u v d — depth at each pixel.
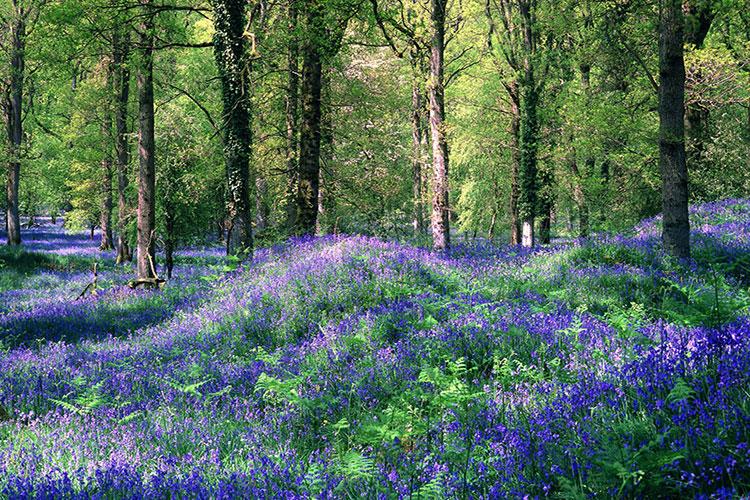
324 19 17.91
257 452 5.00
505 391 6.00
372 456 4.60
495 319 8.34
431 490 3.64
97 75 31.22
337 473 4.28
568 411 4.78
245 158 17.19
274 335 9.78
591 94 26.11
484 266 13.47
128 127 33.62
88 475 4.61
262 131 27.34
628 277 11.20
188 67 28.62
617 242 14.73
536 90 26.34
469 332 7.77
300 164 19.45
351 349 7.88
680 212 12.53
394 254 12.64
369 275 11.33
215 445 5.33
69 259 34.09
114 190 37.47
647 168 23.44
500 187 37.56
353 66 28.94
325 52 19.05
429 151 32.41
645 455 3.45
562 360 6.73
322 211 29.95
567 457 3.88
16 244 37.75
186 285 17.95
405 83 30.50
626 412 4.41
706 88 22.00
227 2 16.73
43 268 30.94
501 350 7.27
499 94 31.14
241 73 16.98
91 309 15.43
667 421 4.02
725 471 3.40
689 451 3.54
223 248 43.03
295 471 4.46
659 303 9.73
